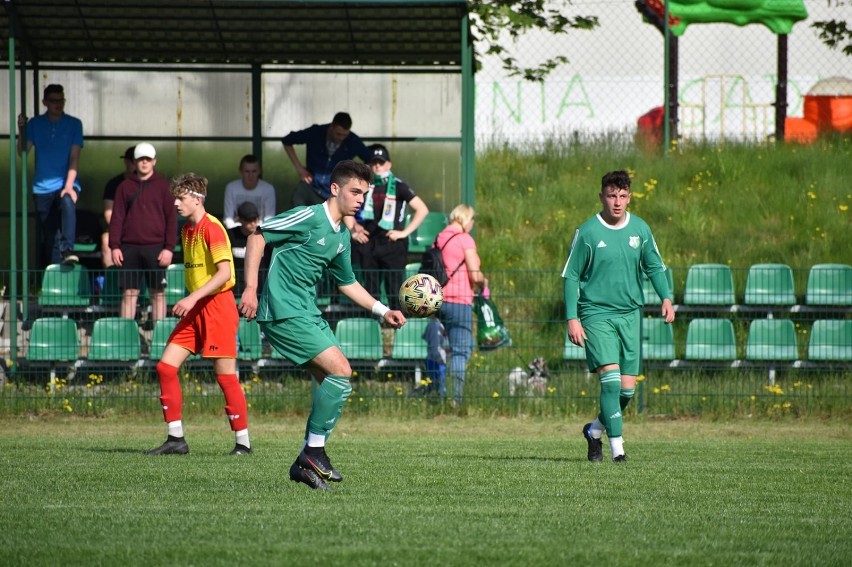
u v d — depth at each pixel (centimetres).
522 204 6669
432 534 1850
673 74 7456
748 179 6806
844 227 6203
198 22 5353
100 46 5581
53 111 5203
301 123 5756
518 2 6819
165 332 4697
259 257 2444
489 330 4559
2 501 2184
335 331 4788
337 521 1964
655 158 7119
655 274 3088
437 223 5759
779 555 1720
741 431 4247
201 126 5738
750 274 5375
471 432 4144
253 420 4441
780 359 4903
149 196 4806
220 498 2233
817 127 7744
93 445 3500
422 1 5006
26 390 4559
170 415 3180
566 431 4188
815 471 2859
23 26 5322
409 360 4788
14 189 4978
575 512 2117
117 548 1703
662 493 2408
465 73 5181
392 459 3083
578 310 3116
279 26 5388
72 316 5047
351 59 5728
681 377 4803
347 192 2391
